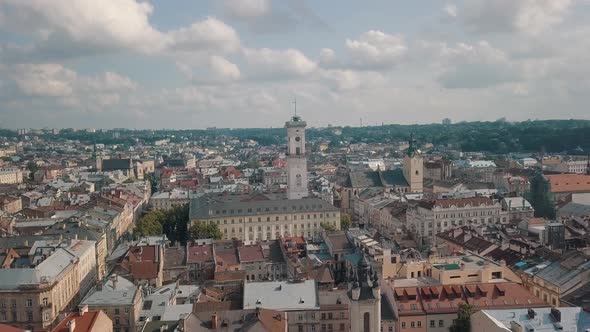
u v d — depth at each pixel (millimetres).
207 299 188500
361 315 126750
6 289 181750
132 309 171250
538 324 139250
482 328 142125
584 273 174375
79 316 149875
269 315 152125
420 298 172750
